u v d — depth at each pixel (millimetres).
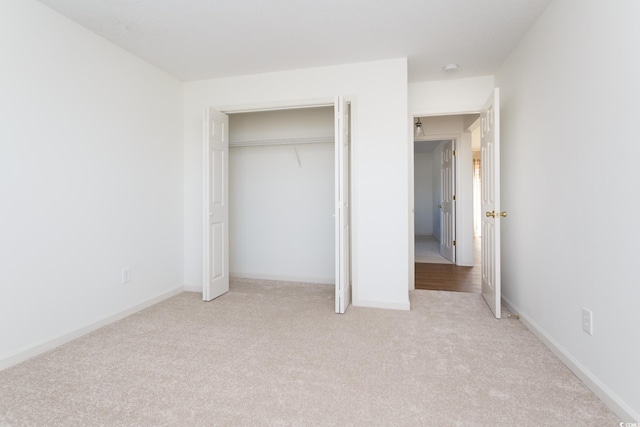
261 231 4016
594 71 1607
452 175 4980
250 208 4043
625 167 1387
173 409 1460
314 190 3838
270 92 3178
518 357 1951
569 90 1841
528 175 2422
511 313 2744
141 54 2779
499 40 2549
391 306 2875
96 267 2424
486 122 3014
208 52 2742
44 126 2053
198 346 2104
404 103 2842
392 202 2865
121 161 2654
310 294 3328
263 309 2848
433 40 2541
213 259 3164
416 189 8969
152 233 3004
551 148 2055
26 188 1954
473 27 2352
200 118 3393
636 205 1323
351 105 2953
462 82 3334
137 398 1542
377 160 2893
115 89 2596
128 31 2395
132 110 2770
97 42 2438
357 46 2635
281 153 3928
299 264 3906
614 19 1453
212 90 3352
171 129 3270
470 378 1717
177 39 2520
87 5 2061
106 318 2492
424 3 2053
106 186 2512
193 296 3260
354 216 2945
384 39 2521
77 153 2275
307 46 2633
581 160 1723
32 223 1987
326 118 3773
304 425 1355
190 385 1652
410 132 3447
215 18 2227
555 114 2004
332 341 2178
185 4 2059
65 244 2191
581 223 1722
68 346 2111
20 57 1918
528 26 2344
